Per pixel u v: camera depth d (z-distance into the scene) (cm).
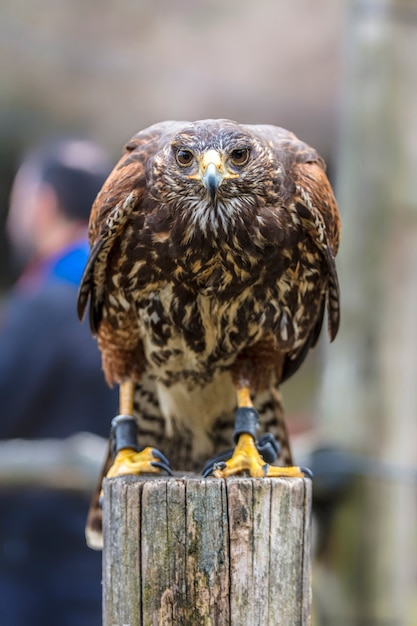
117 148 2512
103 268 840
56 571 1093
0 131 2484
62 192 1170
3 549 1109
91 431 1110
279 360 885
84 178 1177
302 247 821
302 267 829
